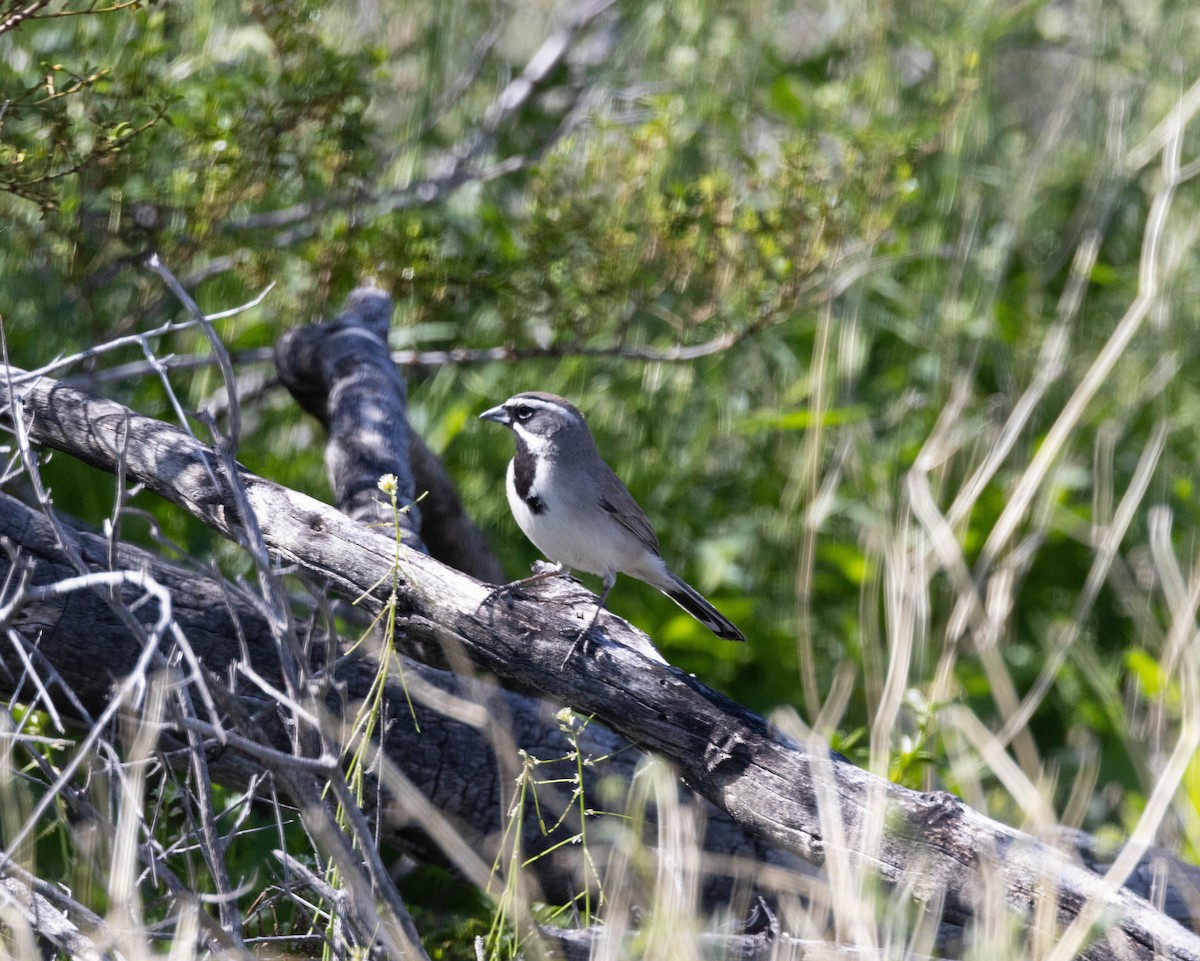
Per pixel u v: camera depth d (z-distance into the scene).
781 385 15.36
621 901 7.18
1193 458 15.08
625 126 12.60
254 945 7.14
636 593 13.24
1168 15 16.86
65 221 10.61
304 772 6.36
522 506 9.41
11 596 7.82
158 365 7.07
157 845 6.72
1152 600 13.84
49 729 8.34
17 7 8.54
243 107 11.02
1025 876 6.66
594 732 8.77
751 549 13.84
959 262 15.03
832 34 16.66
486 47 15.28
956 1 16.22
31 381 8.43
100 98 10.21
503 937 7.49
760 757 7.04
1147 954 6.46
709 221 11.80
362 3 15.20
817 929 7.63
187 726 5.52
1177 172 14.30
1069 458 14.66
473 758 8.45
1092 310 15.91
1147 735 11.59
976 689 12.59
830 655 12.99
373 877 6.16
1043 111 18.19
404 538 8.52
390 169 14.05
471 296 12.26
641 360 13.14
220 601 8.30
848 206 12.24
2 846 7.41
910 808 6.88
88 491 11.29
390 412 9.95
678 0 15.45
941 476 13.52
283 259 12.30
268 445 13.12
